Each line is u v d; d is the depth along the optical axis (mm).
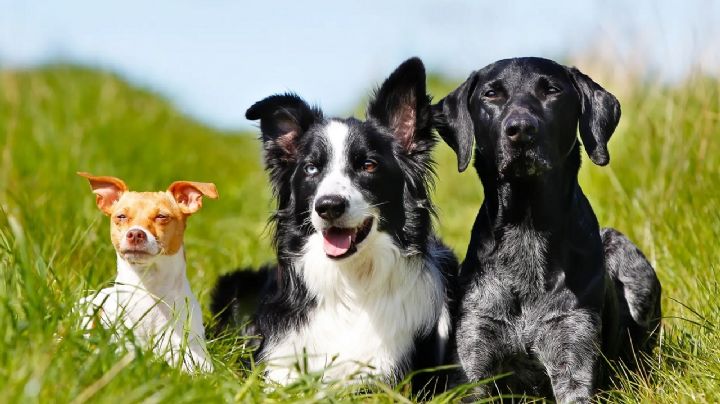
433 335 5957
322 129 5898
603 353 5750
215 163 13844
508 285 5547
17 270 4793
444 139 5969
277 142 6180
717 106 8523
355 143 5773
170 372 4508
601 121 5520
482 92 5504
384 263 5820
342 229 5605
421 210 6012
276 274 6469
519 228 5484
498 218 5566
